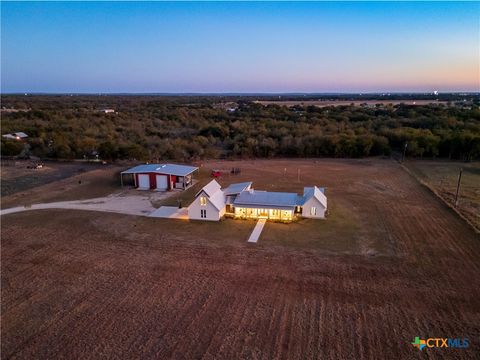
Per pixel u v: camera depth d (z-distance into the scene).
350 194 35.66
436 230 26.11
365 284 18.86
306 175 44.44
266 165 51.19
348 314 16.38
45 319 16.09
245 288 18.50
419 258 21.70
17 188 38.47
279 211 28.59
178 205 32.47
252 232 26.02
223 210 29.59
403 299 17.52
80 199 34.47
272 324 15.65
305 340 14.66
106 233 25.94
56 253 22.66
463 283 18.89
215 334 15.01
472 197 34.56
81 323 15.80
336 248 23.17
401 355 13.86
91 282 19.17
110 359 13.62
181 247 23.48
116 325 15.64
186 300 17.45
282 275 19.80
